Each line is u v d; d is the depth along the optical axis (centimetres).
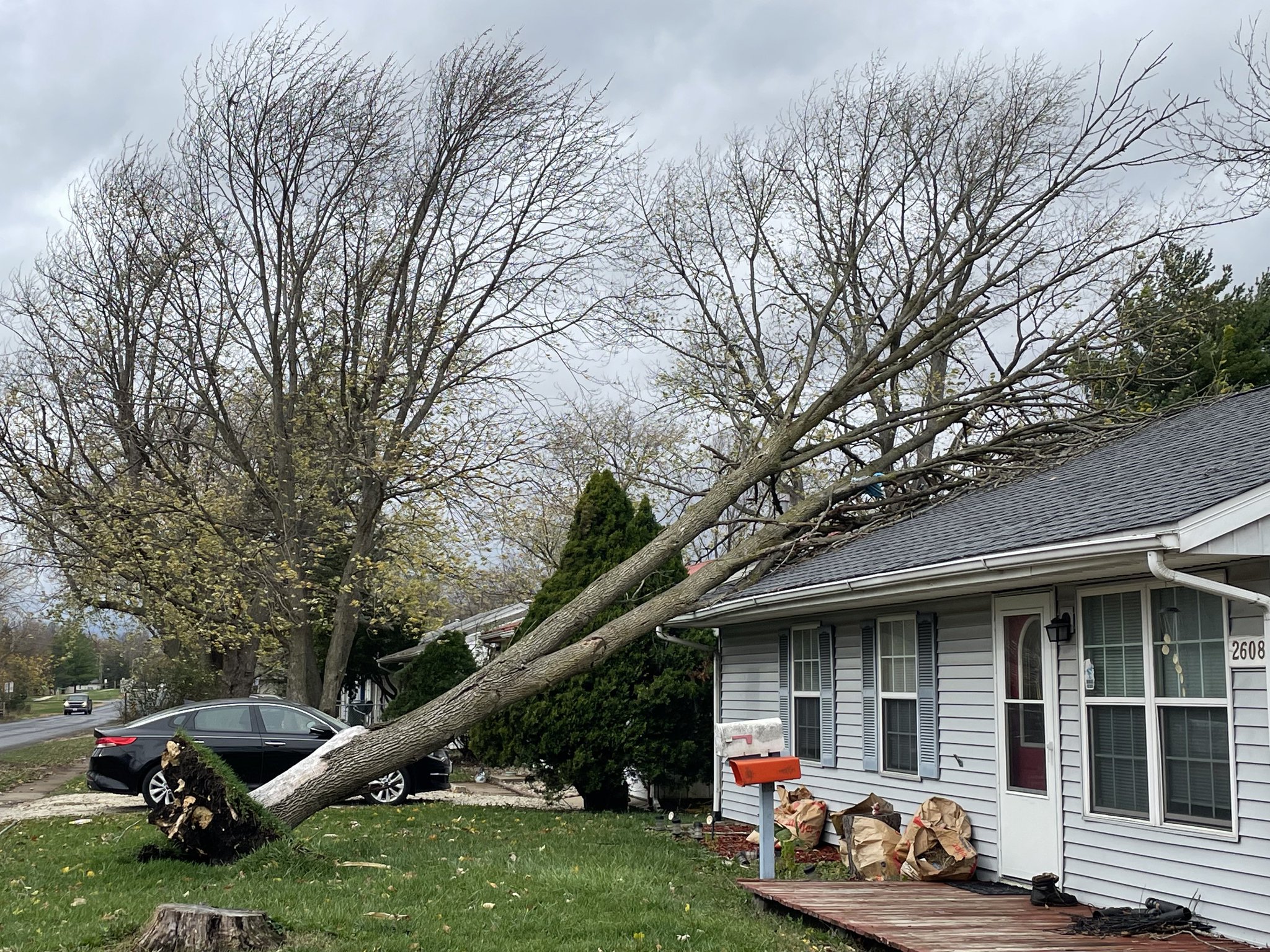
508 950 634
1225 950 635
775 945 677
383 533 2267
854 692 1144
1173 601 739
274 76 2039
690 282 2434
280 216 2077
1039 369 1720
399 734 1012
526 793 1931
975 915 737
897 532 1264
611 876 866
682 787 1584
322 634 2795
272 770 1446
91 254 2247
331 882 833
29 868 909
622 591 1173
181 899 760
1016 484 1230
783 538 1416
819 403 1388
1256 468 705
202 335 2100
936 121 2275
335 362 2173
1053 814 836
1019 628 896
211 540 2134
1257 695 662
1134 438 1166
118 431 2253
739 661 1420
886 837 948
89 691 11306
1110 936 668
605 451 3172
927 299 1577
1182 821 719
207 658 2811
